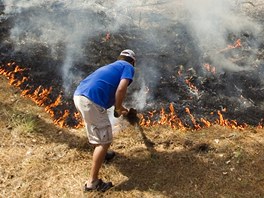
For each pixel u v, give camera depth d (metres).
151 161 4.14
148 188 3.81
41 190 3.75
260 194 3.76
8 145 4.27
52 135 4.46
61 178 3.90
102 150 3.61
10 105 4.87
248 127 4.68
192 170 4.04
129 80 3.59
